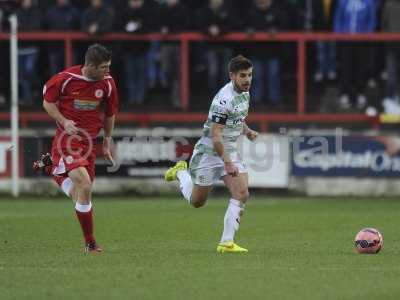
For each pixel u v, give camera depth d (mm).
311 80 56094
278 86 54844
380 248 30781
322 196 53688
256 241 34844
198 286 23844
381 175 53969
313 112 55312
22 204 49344
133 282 24438
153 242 34375
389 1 55062
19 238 35250
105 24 53969
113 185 53844
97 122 30922
